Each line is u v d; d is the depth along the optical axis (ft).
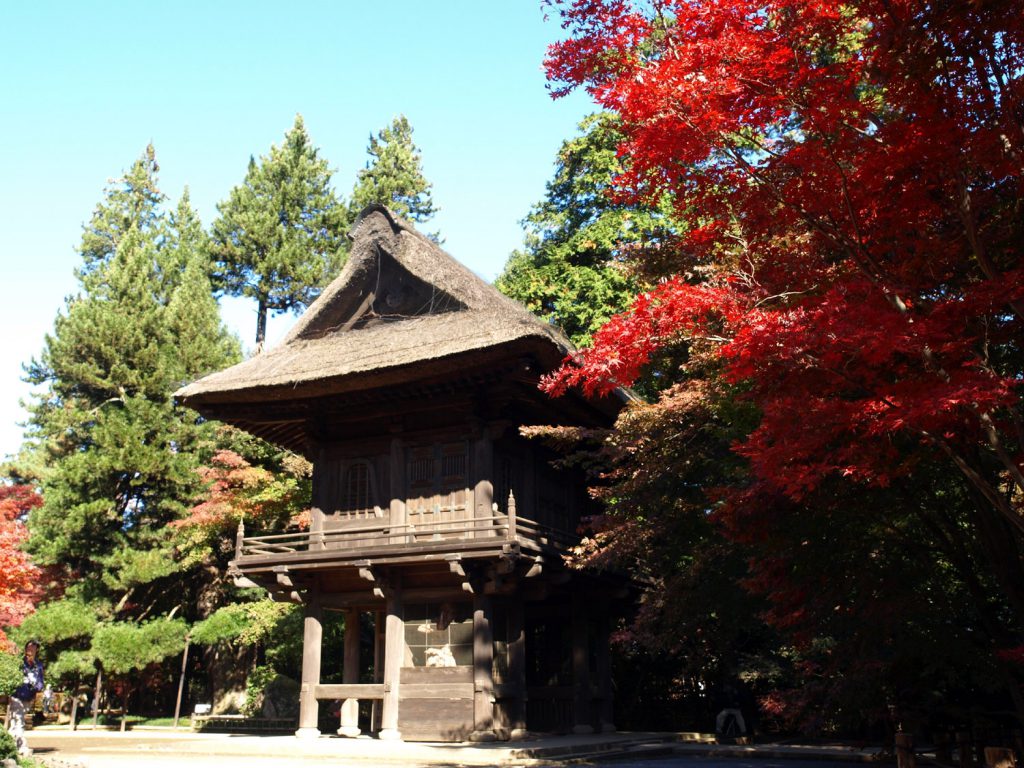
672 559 68.39
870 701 39.50
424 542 67.51
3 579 62.95
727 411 54.85
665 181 33.65
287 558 72.18
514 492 76.59
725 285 32.63
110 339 122.93
